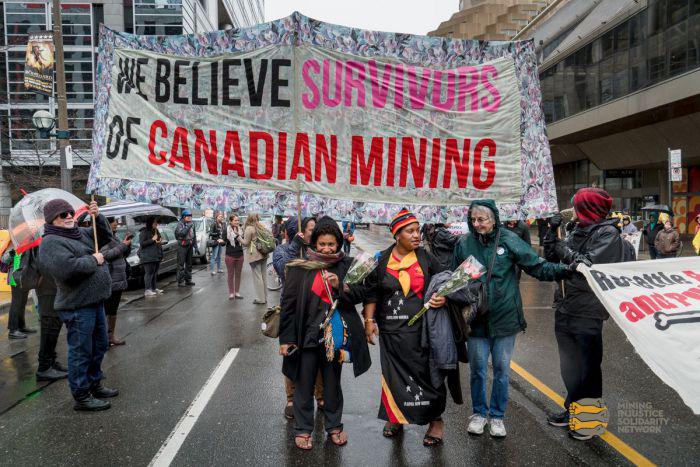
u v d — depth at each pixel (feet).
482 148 13.92
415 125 13.75
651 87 70.59
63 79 36.99
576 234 13.07
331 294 12.51
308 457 11.87
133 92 13.70
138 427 13.66
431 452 12.07
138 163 13.70
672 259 11.02
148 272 37.24
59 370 18.33
